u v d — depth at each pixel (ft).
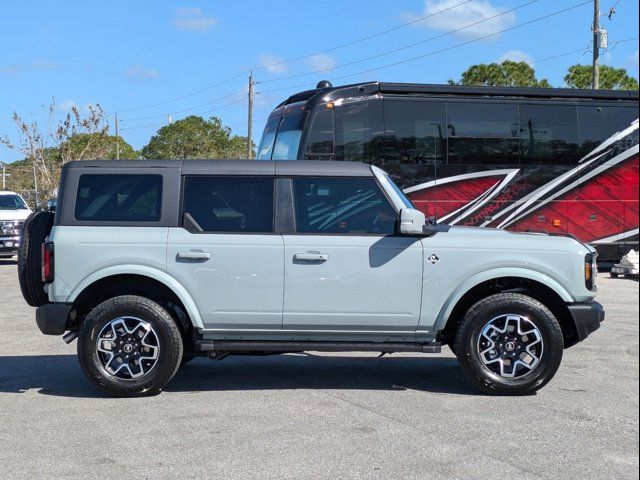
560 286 23.63
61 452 18.33
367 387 24.86
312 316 23.50
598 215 61.41
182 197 23.89
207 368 27.96
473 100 59.11
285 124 56.65
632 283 55.36
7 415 21.57
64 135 131.03
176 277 23.43
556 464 17.34
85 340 23.17
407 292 23.50
